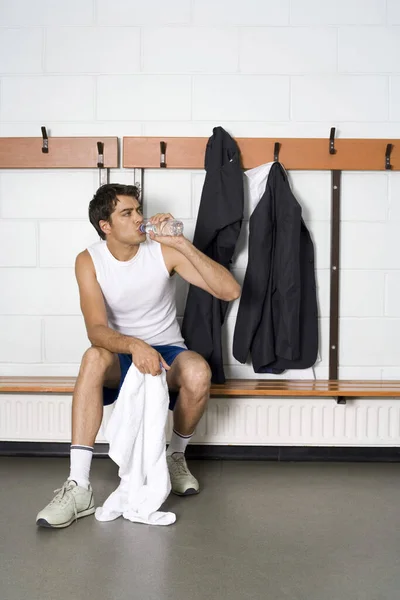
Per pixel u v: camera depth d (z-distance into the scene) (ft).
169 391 8.77
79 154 10.26
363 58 10.29
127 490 7.60
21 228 10.44
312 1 10.26
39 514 7.11
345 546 6.72
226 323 10.40
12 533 7.04
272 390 9.34
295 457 10.16
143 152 10.23
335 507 7.95
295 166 10.23
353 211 10.39
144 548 6.63
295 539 6.89
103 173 10.36
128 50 10.30
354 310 10.45
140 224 8.39
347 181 10.37
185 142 10.23
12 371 10.48
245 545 6.72
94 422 7.63
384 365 10.48
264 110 10.33
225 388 9.44
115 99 10.34
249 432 9.91
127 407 7.46
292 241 9.72
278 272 9.79
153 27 10.28
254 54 10.30
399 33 10.29
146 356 7.47
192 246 8.34
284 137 10.33
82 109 10.37
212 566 6.21
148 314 8.92
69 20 10.30
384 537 6.97
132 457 7.55
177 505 8.00
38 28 10.30
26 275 10.47
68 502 7.28
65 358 10.50
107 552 6.53
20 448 10.29
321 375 10.45
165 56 10.30
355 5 10.26
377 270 10.43
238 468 9.71
